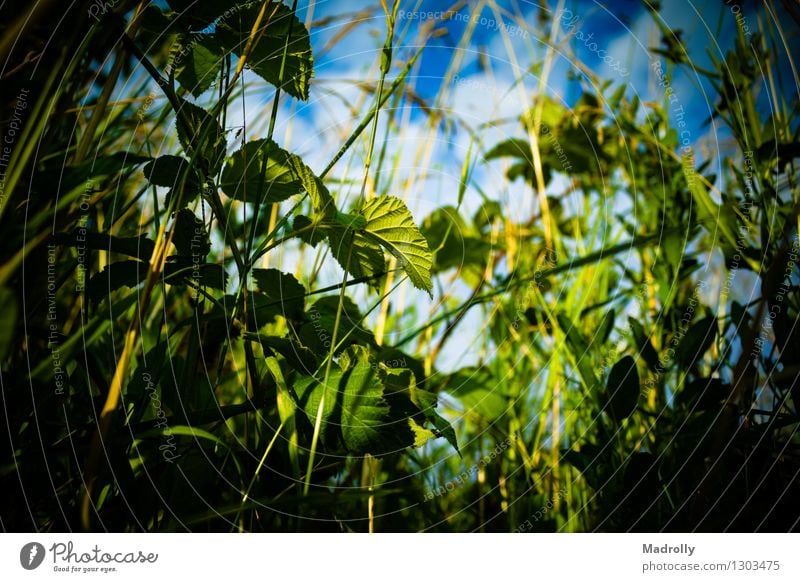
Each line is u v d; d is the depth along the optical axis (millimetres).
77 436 717
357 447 681
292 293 805
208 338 840
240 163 742
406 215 724
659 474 922
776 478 864
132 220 1124
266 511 801
